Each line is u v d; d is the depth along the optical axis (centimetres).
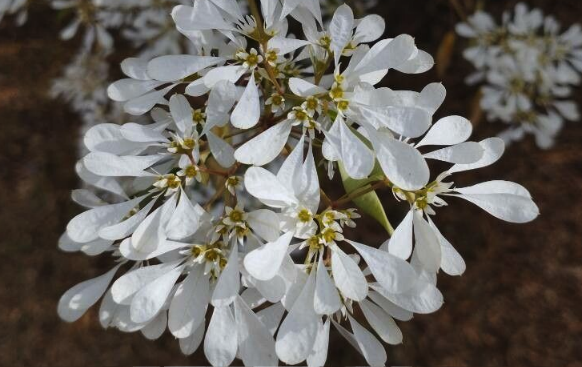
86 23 21
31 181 30
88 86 23
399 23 27
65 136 31
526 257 27
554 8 26
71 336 28
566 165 27
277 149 11
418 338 27
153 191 12
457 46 27
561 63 20
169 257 12
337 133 11
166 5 19
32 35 32
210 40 13
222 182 14
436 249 11
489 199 12
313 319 11
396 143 11
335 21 12
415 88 26
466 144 11
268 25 12
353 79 11
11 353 28
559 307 27
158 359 27
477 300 27
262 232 11
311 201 11
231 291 11
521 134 21
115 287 11
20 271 29
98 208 12
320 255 11
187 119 12
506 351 27
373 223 26
